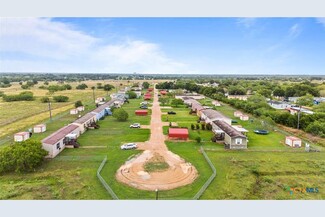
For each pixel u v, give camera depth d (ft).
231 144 158.71
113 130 205.46
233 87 502.38
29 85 638.12
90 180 113.09
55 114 280.92
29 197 97.76
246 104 309.63
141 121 242.78
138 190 104.53
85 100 405.39
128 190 104.42
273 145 169.27
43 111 301.43
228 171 124.06
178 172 122.83
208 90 486.38
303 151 156.15
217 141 174.19
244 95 470.39
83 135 189.26
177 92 498.69
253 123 239.50
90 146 161.89
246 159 140.36
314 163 134.92
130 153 148.97
